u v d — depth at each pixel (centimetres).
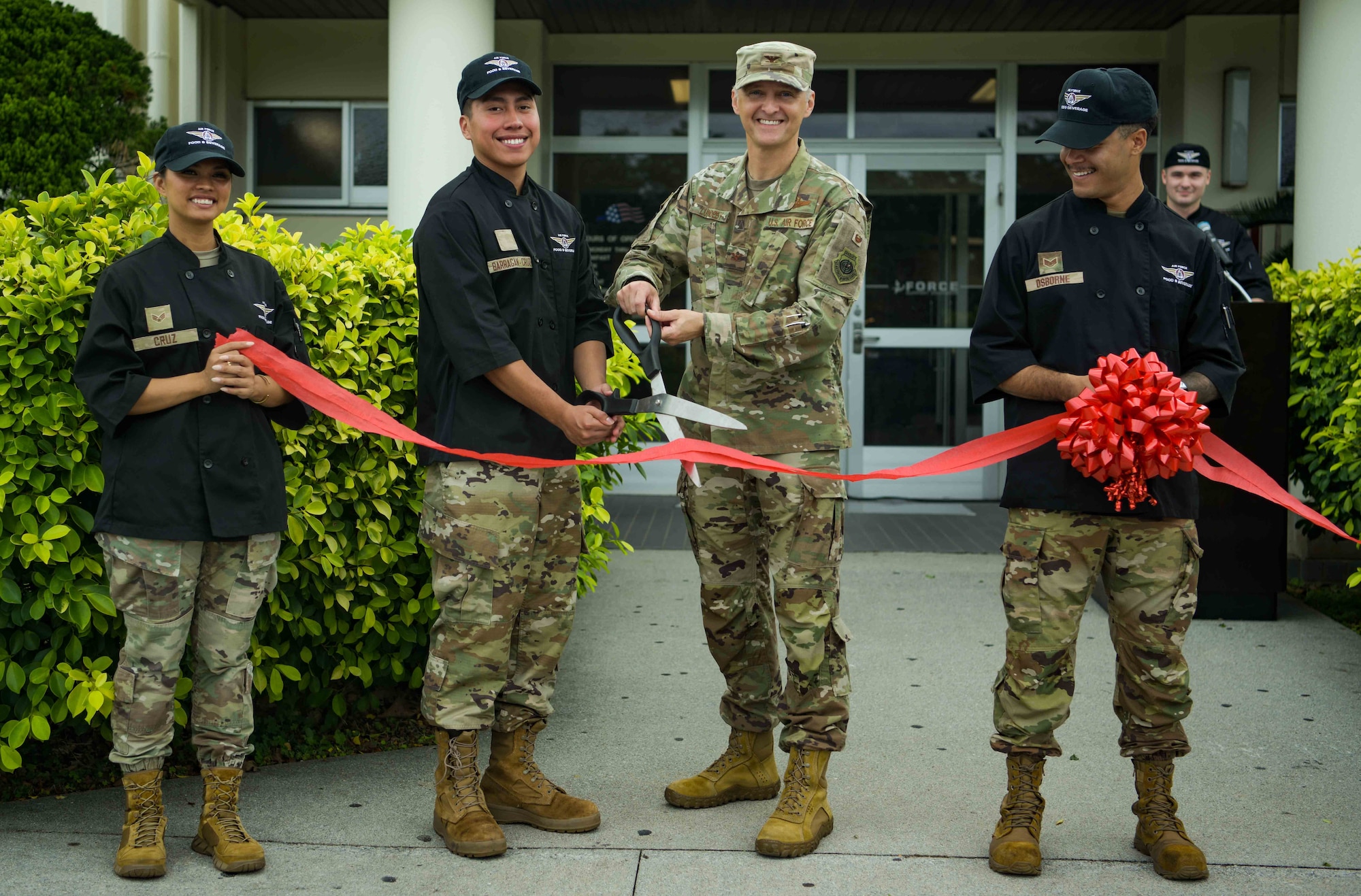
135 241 321
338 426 345
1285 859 294
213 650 287
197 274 286
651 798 332
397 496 364
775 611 329
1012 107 854
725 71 864
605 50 858
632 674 451
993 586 596
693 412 272
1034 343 295
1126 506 279
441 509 296
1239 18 816
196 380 277
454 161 681
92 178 341
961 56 852
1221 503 527
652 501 838
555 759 363
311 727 385
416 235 298
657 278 318
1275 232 831
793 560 298
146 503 274
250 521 283
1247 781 346
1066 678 291
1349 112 640
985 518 789
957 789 339
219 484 279
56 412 303
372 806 326
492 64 297
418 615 378
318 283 348
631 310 300
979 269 861
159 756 285
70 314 309
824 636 301
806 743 303
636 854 295
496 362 286
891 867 288
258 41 851
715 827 312
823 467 299
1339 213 645
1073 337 287
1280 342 517
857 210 297
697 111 860
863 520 782
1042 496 285
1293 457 554
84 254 315
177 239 287
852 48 853
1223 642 495
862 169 860
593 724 395
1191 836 308
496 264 296
